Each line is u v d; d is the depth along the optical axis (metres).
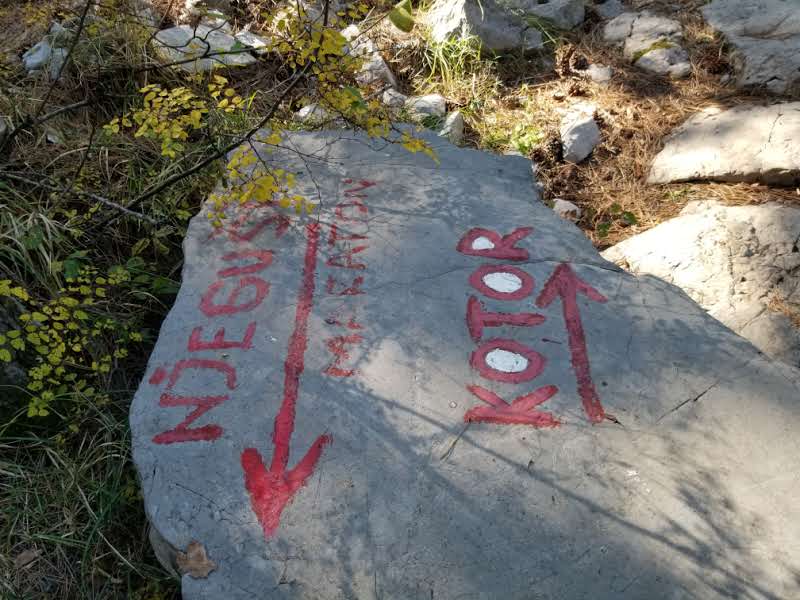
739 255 2.03
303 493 1.31
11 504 1.57
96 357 1.81
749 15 2.92
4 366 1.67
